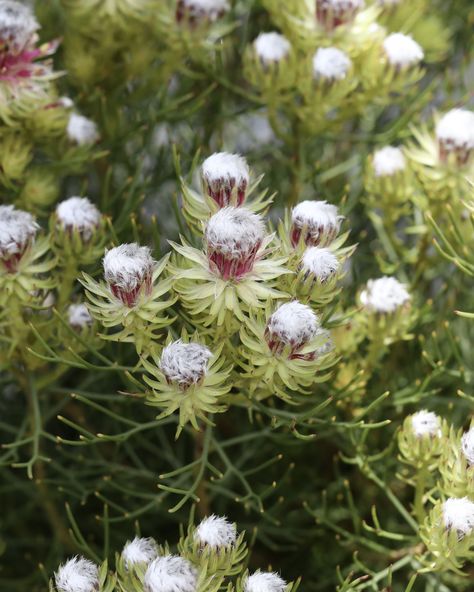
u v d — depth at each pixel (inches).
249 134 27.7
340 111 25.7
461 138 24.1
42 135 24.6
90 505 26.9
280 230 22.2
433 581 24.0
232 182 21.9
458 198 24.4
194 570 21.3
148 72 26.3
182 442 26.8
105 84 26.4
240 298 21.8
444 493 22.9
